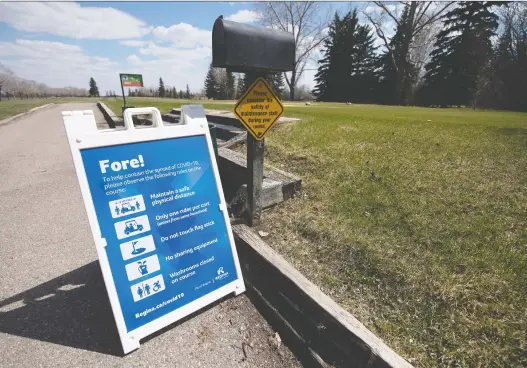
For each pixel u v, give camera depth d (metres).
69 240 3.72
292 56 3.04
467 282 2.24
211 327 2.39
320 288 2.45
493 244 2.60
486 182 3.68
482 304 2.06
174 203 2.38
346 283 2.48
